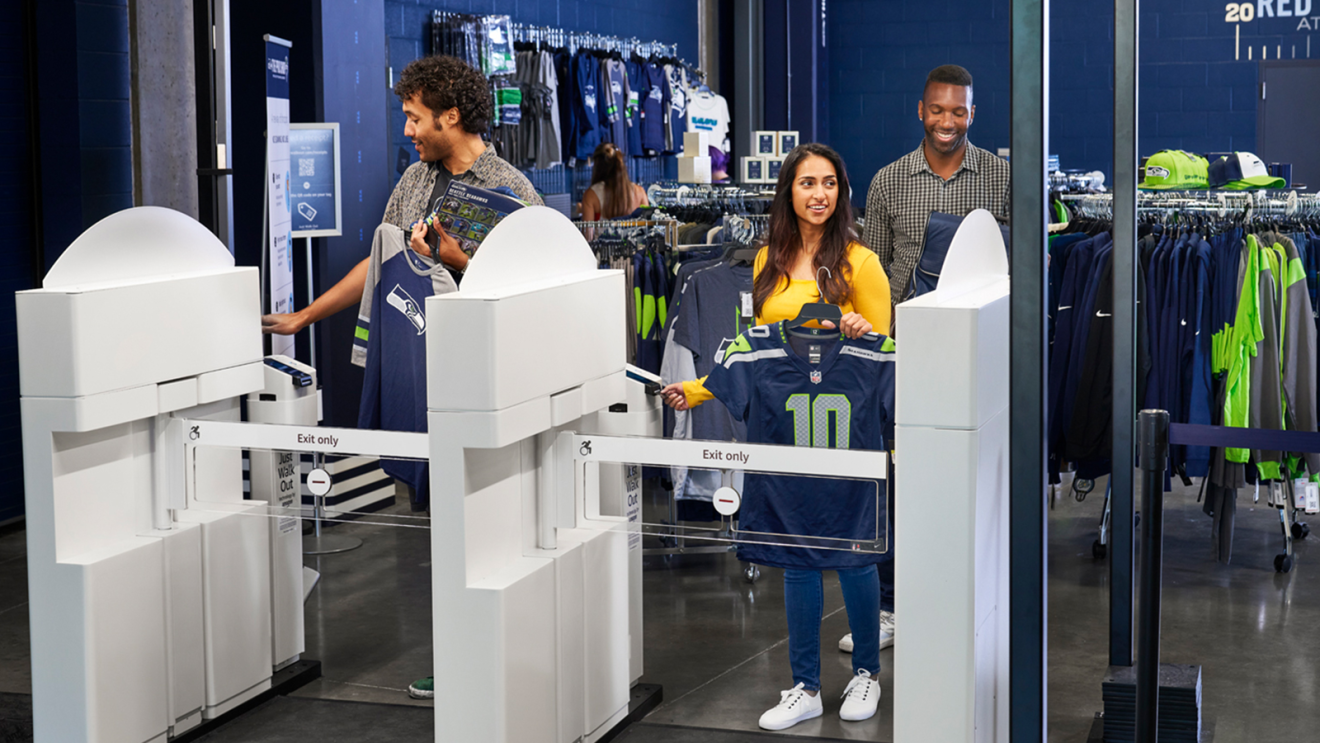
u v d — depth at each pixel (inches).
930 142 177.3
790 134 274.8
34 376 115.6
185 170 242.7
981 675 100.5
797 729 136.9
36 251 227.0
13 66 221.6
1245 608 179.9
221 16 197.6
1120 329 125.6
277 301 199.9
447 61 140.6
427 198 144.6
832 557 129.2
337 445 127.2
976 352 95.0
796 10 454.3
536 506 124.0
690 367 185.6
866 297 139.6
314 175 230.2
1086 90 454.0
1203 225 214.8
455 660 111.0
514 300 109.7
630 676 143.6
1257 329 190.4
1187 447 194.7
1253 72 440.8
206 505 135.1
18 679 154.3
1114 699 124.6
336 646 166.2
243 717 139.1
